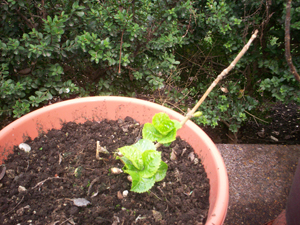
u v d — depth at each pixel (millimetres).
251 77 2375
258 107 2611
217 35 2256
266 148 2018
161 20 1891
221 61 2439
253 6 1886
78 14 1652
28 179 1083
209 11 2055
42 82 1899
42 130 1332
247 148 2020
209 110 2312
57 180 1110
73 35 1840
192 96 2645
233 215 1597
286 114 3029
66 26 1791
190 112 992
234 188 1723
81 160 1205
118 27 1863
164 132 987
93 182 1100
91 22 1807
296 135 2705
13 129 1221
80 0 1845
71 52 1809
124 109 1434
